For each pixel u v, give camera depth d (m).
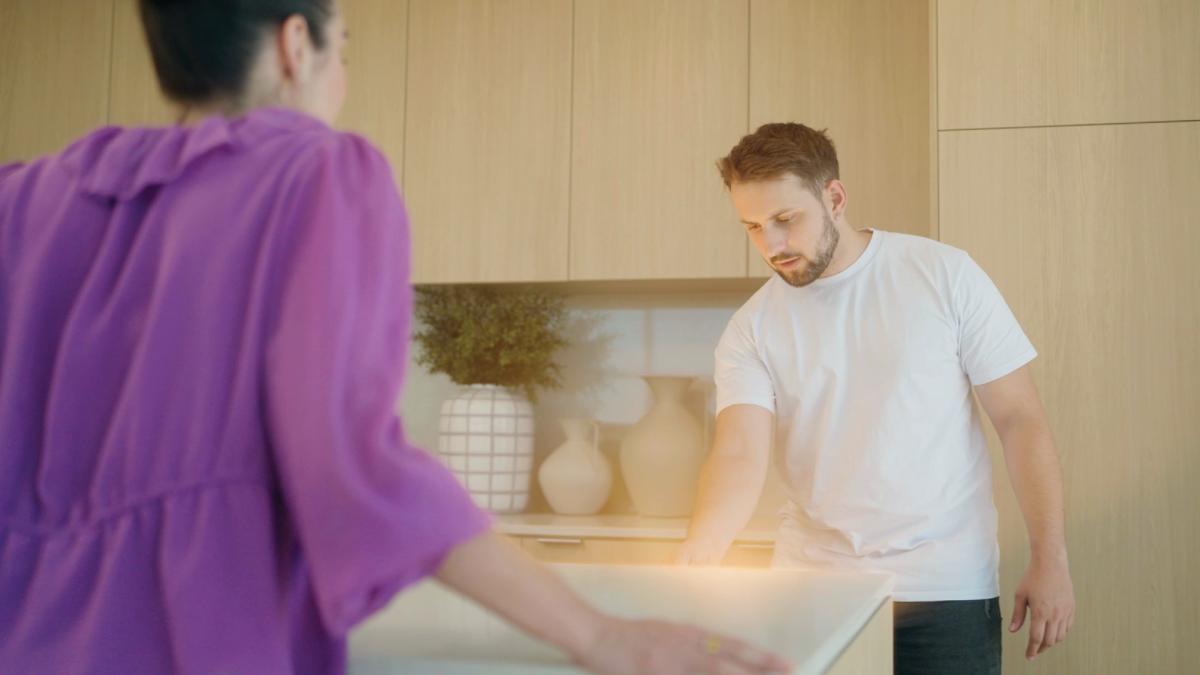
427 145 2.96
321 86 0.64
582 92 2.87
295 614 0.51
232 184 0.53
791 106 2.72
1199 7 2.22
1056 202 2.25
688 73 2.80
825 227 1.61
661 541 2.59
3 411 0.52
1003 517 2.17
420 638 0.64
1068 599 1.47
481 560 0.47
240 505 0.49
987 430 2.20
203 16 0.60
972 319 1.59
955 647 1.52
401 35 3.01
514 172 2.90
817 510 1.64
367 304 0.50
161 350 0.50
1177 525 2.12
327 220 0.50
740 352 1.76
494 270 2.89
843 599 0.85
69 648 0.48
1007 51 2.31
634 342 3.11
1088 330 2.21
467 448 2.87
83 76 3.15
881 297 1.63
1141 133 2.22
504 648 0.61
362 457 0.46
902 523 1.55
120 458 0.50
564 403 3.14
